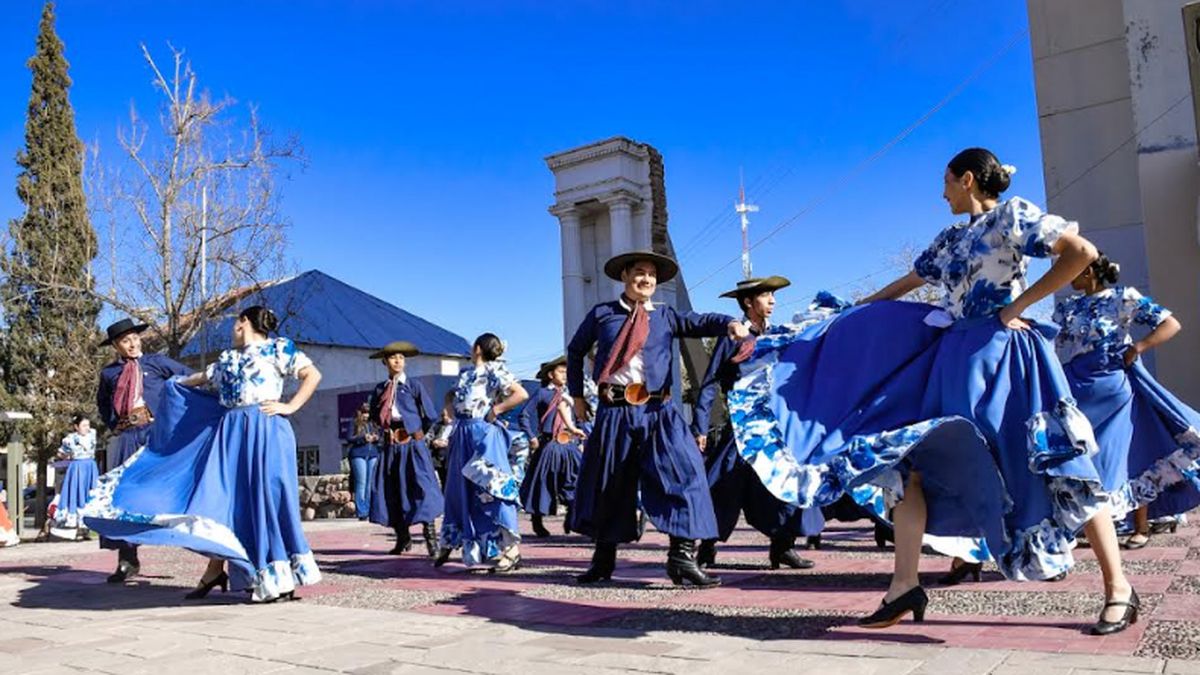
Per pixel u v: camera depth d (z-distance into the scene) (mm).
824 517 6289
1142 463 4969
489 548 6305
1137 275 13398
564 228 18188
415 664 3326
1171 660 2705
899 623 3541
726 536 5684
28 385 21281
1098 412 4996
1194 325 11648
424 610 4660
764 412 3250
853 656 3006
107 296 18141
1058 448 2936
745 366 3406
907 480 3242
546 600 4750
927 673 2738
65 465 13094
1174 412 4875
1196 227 11672
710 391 5719
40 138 22812
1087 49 14016
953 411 3053
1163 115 12141
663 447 4824
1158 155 12102
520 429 10000
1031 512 2998
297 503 5273
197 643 3926
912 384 3213
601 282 18188
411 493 7754
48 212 22031
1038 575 2992
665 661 3113
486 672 3133
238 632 4156
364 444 10156
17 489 13711
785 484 3105
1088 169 13852
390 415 7879
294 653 3625
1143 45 12352
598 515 5074
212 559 5516
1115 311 5105
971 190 3297
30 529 19172
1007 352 3072
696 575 4871
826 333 3424
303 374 5398
